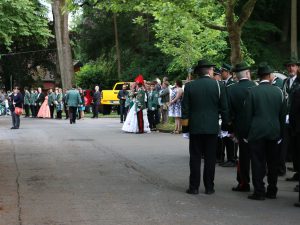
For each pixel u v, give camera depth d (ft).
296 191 28.86
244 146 28.48
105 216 22.95
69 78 126.41
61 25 125.90
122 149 48.29
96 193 28.04
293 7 107.34
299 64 31.55
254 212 23.75
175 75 121.29
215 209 24.32
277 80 33.99
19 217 22.88
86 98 131.03
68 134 65.41
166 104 71.20
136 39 152.35
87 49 161.07
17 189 29.35
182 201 26.05
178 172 35.12
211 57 95.40
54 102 113.80
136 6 50.37
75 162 39.99
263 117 26.37
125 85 90.17
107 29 154.20
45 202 25.88
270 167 26.89
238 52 48.26
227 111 28.09
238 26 47.83
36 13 98.58
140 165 38.19
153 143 53.42
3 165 38.83
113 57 160.97
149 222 21.88
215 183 31.30
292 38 107.34
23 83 174.19
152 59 137.59
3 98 139.23
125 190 28.89
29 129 74.79
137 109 66.39
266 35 119.24
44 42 104.94
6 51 163.53
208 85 27.86
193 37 88.43
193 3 48.16
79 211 23.91
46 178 32.94
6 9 89.04
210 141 27.86
